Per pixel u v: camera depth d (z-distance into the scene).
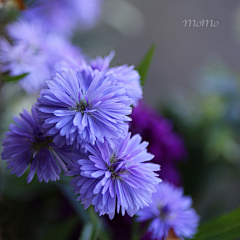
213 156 0.67
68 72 0.30
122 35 1.00
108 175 0.30
